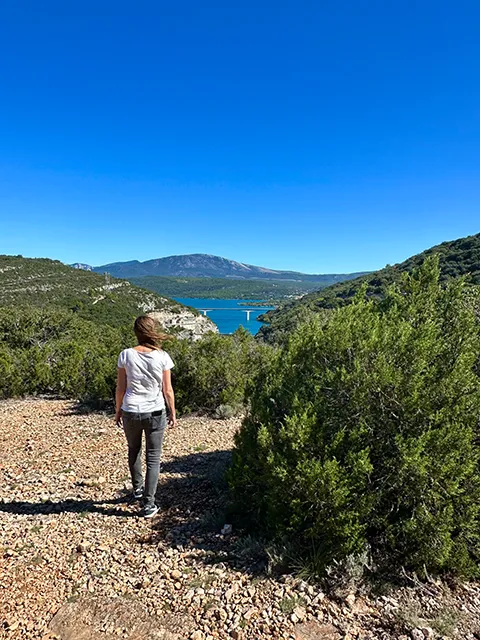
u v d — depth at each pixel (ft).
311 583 9.39
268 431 11.44
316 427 10.75
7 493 15.23
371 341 11.21
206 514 12.82
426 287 14.16
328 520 9.68
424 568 9.46
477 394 10.39
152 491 13.26
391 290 14.84
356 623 8.25
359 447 10.37
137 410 12.89
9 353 39.40
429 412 10.19
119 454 19.65
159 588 9.48
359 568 9.34
